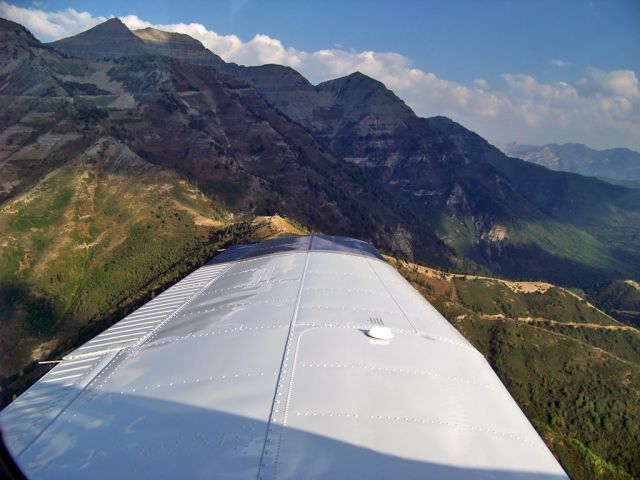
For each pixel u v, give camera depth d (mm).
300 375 7574
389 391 7242
